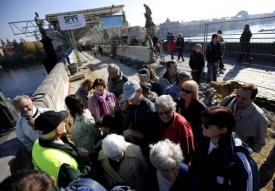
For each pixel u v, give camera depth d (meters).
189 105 2.51
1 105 2.93
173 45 10.73
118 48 17.00
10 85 55.19
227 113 1.41
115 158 1.74
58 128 1.58
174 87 3.22
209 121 1.42
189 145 2.07
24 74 66.31
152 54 11.21
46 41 11.66
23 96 2.34
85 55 23.89
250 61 7.22
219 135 1.46
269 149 3.30
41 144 1.55
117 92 3.94
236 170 1.35
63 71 8.55
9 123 3.05
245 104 2.08
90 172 1.76
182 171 1.53
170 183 1.55
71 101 2.44
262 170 2.31
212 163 1.51
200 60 5.65
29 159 2.36
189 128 2.11
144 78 3.22
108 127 2.54
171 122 2.07
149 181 1.71
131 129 2.37
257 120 2.08
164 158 1.34
